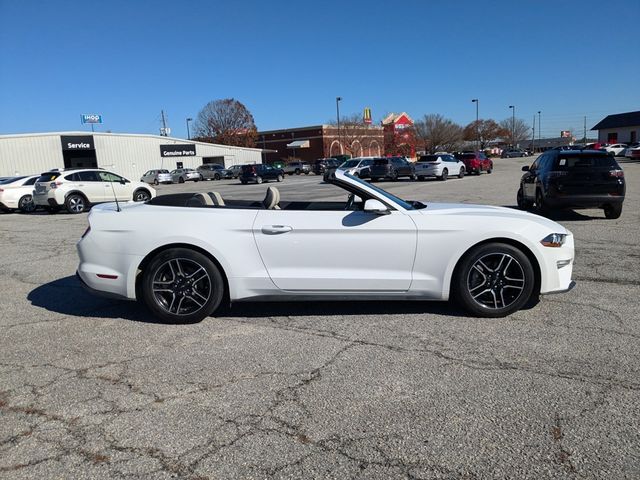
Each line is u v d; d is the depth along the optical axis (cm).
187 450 278
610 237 912
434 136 8388
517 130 11538
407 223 466
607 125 7588
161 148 5691
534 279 480
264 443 283
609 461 261
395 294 475
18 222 1563
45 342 447
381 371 371
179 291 478
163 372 379
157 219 476
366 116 8044
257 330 463
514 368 372
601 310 501
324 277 469
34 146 4781
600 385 343
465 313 496
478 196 1802
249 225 468
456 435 287
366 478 252
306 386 350
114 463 268
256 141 8519
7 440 292
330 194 2136
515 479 249
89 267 491
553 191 1100
